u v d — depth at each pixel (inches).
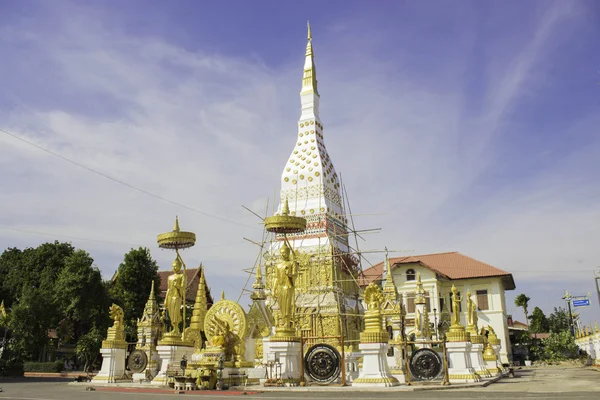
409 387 888.9
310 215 1871.3
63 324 2228.1
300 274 1760.6
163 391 931.3
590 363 2512.3
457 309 1167.0
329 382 954.7
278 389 904.9
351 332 1716.3
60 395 859.4
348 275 1866.4
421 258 2893.7
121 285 2468.0
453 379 1086.4
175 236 1181.7
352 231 1893.5
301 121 2105.1
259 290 1473.9
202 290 1359.5
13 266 2452.0
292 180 1972.2
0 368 1765.5
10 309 2054.6
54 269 2358.5
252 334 1258.0
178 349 1124.5
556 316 3927.2
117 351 1250.0
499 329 2596.0
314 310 1657.2
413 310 2623.0
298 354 1017.5
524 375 1604.3
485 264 2751.0
